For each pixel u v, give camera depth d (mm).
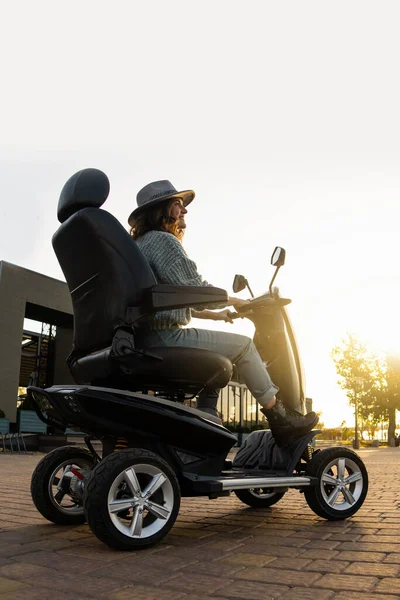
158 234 2949
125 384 2812
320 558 2320
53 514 3143
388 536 2830
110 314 2637
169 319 2771
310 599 1748
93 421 2576
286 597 1771
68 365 3121
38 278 22203
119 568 2150
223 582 1954
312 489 3285
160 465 2568
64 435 17859
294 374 3383
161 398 2867
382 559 2303
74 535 2873
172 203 3088
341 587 1886
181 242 3223
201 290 2684
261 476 3090
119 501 2453
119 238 2676
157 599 1755
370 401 49031
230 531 3008
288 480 3080
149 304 2590
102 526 2393
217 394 3027
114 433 2688
